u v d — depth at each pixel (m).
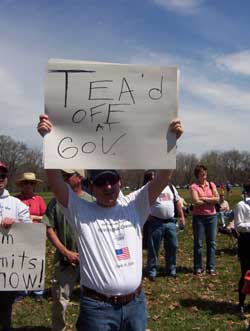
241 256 7.12
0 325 5.23
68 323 6.77
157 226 9.59
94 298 3.27
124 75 3.31
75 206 3.39
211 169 88.12
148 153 3.31
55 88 3.24
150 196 3.50
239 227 7.02
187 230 19.27
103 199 3.38
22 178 8.06
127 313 3.29
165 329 6.62
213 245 10.10
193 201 10.05
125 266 3.30
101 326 3.22
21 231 4.81
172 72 3.33
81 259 3.35
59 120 3.25
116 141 3.29
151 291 8.73
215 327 6.70
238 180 88.94
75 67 3.26
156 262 9.62
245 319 7.06
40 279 4.82
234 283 9.41
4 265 4.79
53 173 3.33
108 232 3.34
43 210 8.16
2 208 5.14
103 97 3.29
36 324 6.82
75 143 3.26
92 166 3.27
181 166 76.38
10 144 66.94
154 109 3.32
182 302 8.03
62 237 5.38
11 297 5.21
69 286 5.36
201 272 10.20
